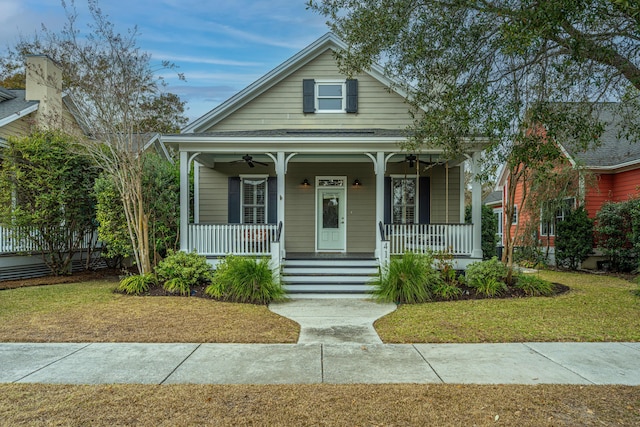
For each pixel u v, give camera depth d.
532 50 5.61
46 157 10.13
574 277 11.76
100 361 4.65
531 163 5.79
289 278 9.57
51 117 10.66
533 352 5.00
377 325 6.38
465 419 3.24
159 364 4.55
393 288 8.30
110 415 3.28
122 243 10.19
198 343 5.38
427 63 6.39
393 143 10.09
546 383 4.01
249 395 3.68
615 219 12.58
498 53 6.03
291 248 12.90
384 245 9.49
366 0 6.43
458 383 4.00
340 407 3.43
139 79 9.55
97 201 10.98
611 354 4.93
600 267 13.61
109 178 10.09
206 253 10.23
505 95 6.19
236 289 8.19
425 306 7.70
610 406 3.47
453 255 9.83
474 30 5.93
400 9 6.16
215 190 12.93
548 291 8.74
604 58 5.14
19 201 10.56
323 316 7.08
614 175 14.17
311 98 12.59
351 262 10.27
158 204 10.29
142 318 6.62
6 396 3.64
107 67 9.31
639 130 6.42
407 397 3.64
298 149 10.36
